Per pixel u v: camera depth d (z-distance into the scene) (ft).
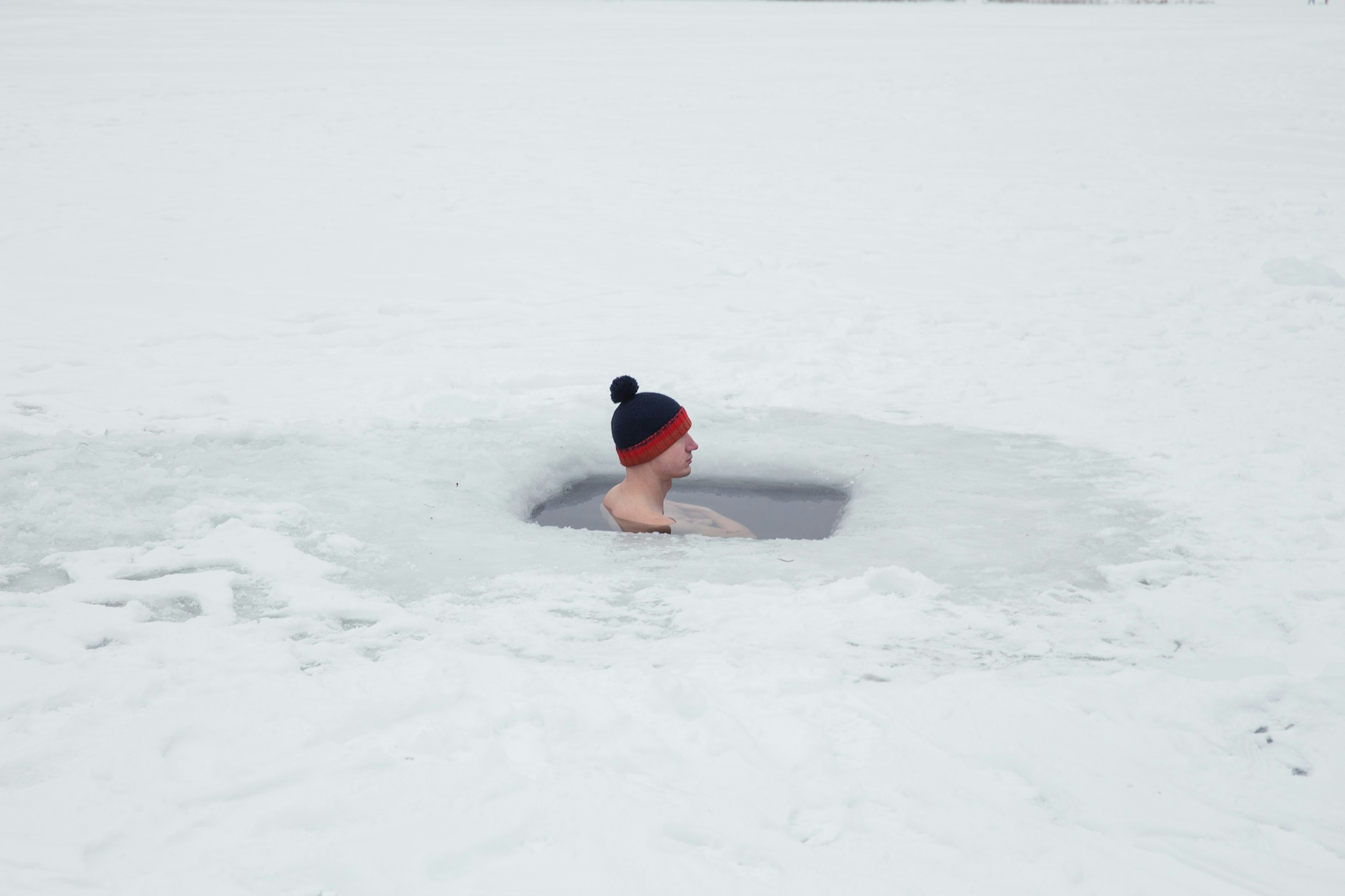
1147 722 8.24
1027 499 13.07
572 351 21.39
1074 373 18.61
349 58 79.15
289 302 26.03
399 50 84.74
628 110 59.21
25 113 53.21
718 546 12.04
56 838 6.95
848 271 28.48
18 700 8.63
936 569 11.14
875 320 23.45
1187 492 13.01
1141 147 46.93
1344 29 104.01
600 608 10.41
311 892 6.51
